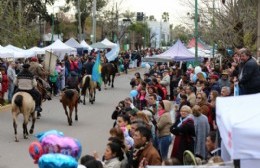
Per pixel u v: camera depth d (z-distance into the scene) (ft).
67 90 72.02
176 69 92.38
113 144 28.02
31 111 61.26
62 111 85.10
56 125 71.72
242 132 15.75
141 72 183.01
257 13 82.84
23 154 52.95
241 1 85.15
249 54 37.68
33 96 61.26
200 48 127.54
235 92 42.32
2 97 86.48
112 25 263.49
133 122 33.91
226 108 19.03
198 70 82.64
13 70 87.71
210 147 30.48
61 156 20.63
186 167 18.65
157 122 39.81
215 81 59.67
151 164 26.76
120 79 154.92
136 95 61.16
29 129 67.51
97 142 59.67
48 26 259.60
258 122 16.03
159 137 39.04
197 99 43.86
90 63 105.09
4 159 50.62
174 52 102.32
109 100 102.94
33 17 205.67
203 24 105.09
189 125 34.88
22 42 136.67
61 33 250.16
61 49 123.03
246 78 37.42
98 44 174.81
